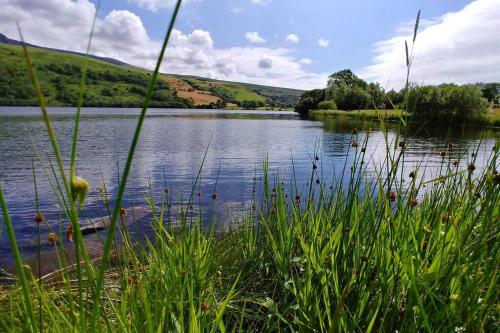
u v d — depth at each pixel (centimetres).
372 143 2558
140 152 2278
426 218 271
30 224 847
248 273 325
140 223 806
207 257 294
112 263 330
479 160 1112
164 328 189
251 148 2544
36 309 208
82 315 100
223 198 1088
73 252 624
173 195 1166
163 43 70
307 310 221
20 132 3269
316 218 324
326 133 3844
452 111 3597
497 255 193
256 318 258
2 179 1395
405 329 184
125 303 190
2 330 148
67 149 2306
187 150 2406
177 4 69
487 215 196
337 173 1437
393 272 200
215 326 194
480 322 160
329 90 8844
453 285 189
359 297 217
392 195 253
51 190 1216
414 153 1966
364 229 267
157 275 252
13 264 579
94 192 1204
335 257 245
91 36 71
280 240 318
